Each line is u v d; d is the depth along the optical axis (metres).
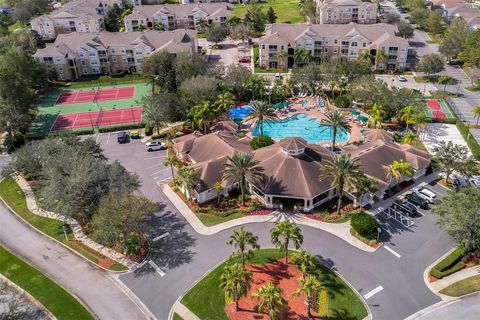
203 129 103.50
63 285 59.03
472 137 95.88
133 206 62.47
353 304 53.62
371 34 149.12
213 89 109.06
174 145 93.12
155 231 68.94
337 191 71.38
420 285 56.56
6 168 81.56
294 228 56.81
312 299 53.59
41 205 71.38
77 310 54.72
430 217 70.00
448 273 58.00
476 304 53.44
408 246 63.59
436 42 174.50
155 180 84.38
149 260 62.75
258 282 57.09
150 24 199.25
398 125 104.12
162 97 102.62
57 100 131.75
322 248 63.75
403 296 54.84
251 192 78.56
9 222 74.00
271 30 155.25
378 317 51.81
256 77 121.56
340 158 69.12
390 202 74.06
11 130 104.56
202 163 79.38
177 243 66.00
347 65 121.44
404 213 71.06
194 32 164.25
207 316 52.75
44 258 64.56
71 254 65.19
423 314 52.22
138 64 151.25
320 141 98.12
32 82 132.12
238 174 70.56
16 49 134.25
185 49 143.38
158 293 56.81
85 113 121.19
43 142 83.50
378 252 62.53
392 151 81.88
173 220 71.56
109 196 63.91
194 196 76.06
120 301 55.84
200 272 60.00
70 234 69.75
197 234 67.88
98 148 84.25
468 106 115.50
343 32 149.50
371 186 69.62
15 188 84.50
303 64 145.88
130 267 61.59
